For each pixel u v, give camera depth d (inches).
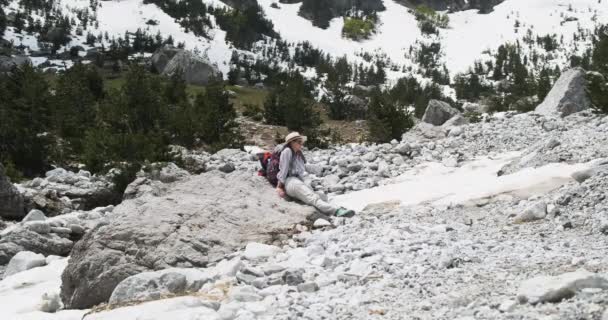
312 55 4638.3
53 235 390.3
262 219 279.4
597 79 653.9
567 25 7111.2
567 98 712.4
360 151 615.8
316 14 6540.4
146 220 262.4
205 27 4586.6
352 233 270.5
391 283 192.4
